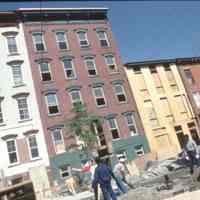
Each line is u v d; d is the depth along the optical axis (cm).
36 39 3191
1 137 2745
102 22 3597
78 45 3353
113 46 3519
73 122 2659
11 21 3152
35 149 2806
